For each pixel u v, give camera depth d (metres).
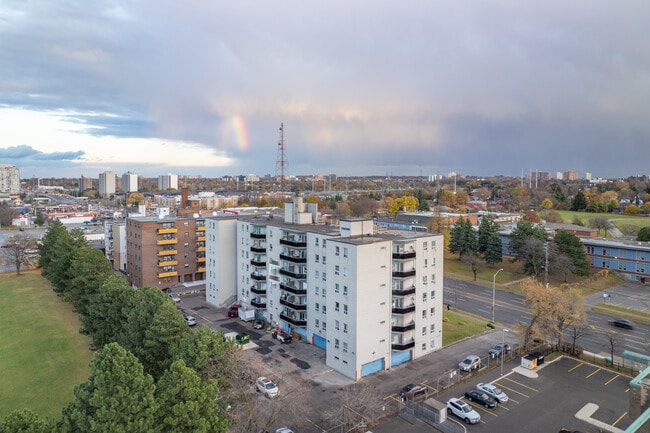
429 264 68.25
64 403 55.91
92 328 68.19
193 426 36.53
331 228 76.44
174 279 110.50
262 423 46.34
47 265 111.56
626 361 62.72
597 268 121.06
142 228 105.25
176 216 121.81
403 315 64.19
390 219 183.88
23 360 68.94
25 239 140.12
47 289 111.88
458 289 106.69
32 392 58.88
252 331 78.19
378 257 61.41
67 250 101.69
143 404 35.66
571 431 46.53
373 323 61.22
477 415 49.06
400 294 63.72
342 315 61.31
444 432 46.94
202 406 38.00
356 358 59.38
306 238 73.00
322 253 68.81
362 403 49.56
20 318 88.75
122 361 36.50
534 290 68.56
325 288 68.50
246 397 44.97
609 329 78.56
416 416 49.84
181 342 47.69
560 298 66.56
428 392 55.94
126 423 34.47
